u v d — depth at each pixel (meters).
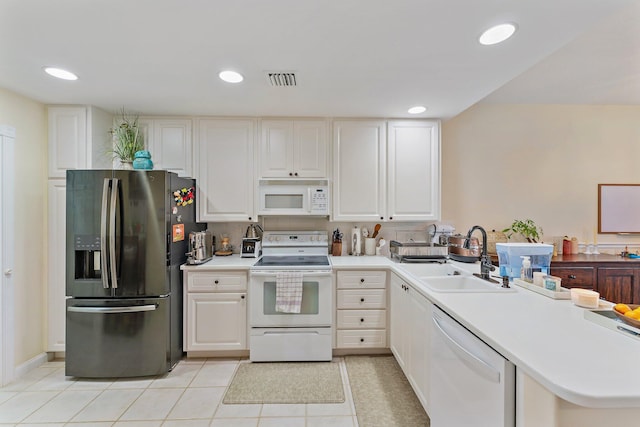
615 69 2.48
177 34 1.56
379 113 2.85
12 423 1.86
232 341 2.65
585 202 3.38
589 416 0.86
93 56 1.80
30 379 2.35
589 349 1.02
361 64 1.89
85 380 2.35
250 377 2.37
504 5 1.32
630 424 0.86
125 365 2.37
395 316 2.50
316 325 2.61
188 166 2.90
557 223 3.37
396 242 3.03
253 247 3.01
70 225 2.37
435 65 1.90
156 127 2.89
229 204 2.94
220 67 1.94
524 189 3.37
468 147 3.34
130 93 2.38
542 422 0.90
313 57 1.81
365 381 2.33
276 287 2.56
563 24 1.46
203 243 2.79
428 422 1.88
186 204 2.69
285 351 2.60
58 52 1.75
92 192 2.37
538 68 2.46
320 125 2.97
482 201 3.35
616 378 0.84
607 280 2.88
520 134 3.36
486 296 1.65
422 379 1.85
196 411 1.98
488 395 1.10
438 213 3.01
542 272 1.92
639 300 2.86
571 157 3.38
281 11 1.37
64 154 2.61
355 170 2.98
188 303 2.63
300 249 3.11
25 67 1.94
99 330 2.36
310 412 1.97
